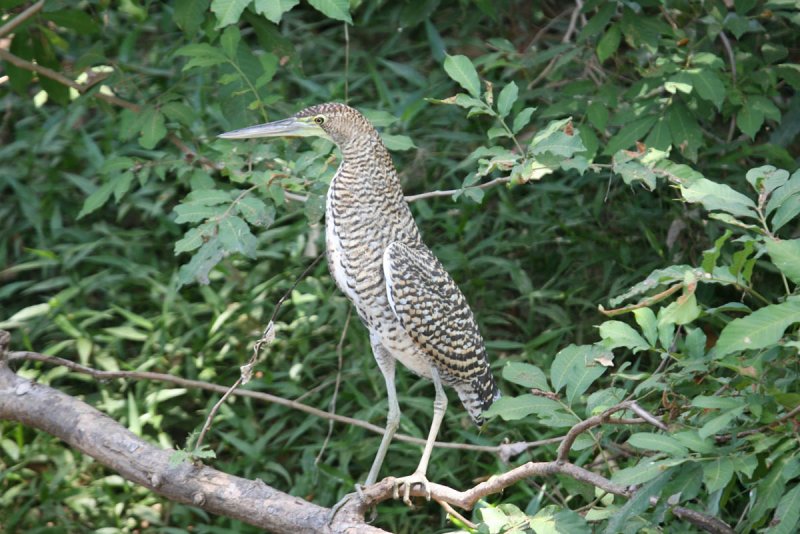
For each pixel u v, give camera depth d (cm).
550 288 1222
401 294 806
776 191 633
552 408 714
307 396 1124
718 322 1096
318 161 897
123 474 796
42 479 1074
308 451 1076
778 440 589
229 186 1109
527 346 1134
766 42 1172
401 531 1043
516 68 1158
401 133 1295
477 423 883
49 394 844
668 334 695
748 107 1009
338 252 826
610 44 1038
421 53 1445
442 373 849
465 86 817
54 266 1234
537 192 1258
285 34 1435
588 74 1208
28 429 1105
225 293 1191
